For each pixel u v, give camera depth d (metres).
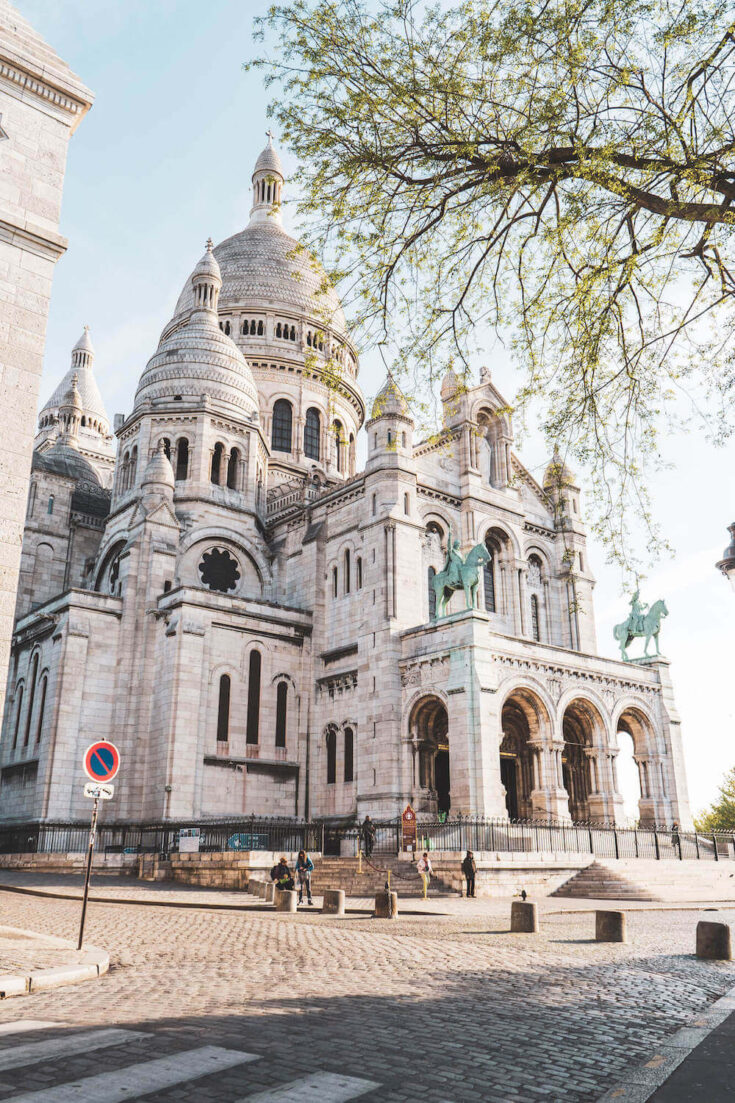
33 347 19.59
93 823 16.30
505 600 53.41
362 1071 8.34
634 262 15.05
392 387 18.17
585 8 14.37
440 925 22.55
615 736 47.66
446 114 15.83
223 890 32.56
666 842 45.47
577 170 14.12
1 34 20.20
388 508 48.00
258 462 62.72
